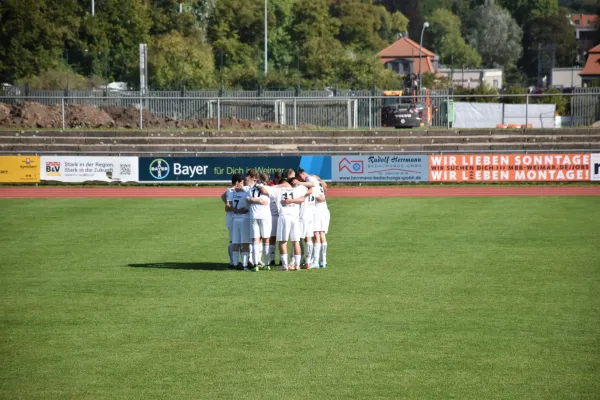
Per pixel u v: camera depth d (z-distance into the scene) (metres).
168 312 30.44
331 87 149.50
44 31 145.25
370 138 101.00
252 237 38.88
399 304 31.58
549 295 33.12
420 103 126.88
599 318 29.30
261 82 150.75
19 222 57.81
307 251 39.66
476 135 102.19
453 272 38.25
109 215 61.88
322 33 194.38
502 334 27.16
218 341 26.41
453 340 26.41
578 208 65.81
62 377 22.97
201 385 22.17
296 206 38.97
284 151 97.19
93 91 123.06
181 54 153.88
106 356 24.88
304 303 31.84
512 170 85.88
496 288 34.56
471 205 68.38
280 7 195.38
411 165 86.31
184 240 49.06
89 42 155.88
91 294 33.72
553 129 101.50
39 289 34.78
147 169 85.81
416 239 48.97
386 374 23.02
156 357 24.73
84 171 86.00
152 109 120.88
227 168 85.50
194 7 187.38
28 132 102.25
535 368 23.50
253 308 30.98
